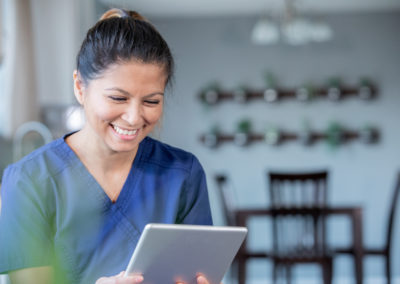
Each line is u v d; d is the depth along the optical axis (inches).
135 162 52.4
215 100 233.8
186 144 236.8
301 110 235.0
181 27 236.2
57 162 50.6
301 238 154.4
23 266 47.9
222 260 46.8
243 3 219.3
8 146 164.9
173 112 236.7
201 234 43.5
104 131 46.2
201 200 55.1
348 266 229.9
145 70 44.5
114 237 50.7
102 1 207.0
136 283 43.6
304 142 232.2
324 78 233.6
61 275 50.3
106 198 50.8
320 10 229.0
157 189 52.4
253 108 236.5
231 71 236.1
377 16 232.1
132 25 45.7
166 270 45.1
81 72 46.6
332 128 231.0
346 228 229.3
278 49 234.7
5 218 48.2
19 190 48.6
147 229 41.1
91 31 46.7
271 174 154.4
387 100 232.5
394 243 230.8
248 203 235.3
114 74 44.2
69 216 49.9
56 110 178.9
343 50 233.0
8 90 165.3
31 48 170.9
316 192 154.4
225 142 236.7
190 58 236.4
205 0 214.5
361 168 232.7
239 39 235.8
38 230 48.9
